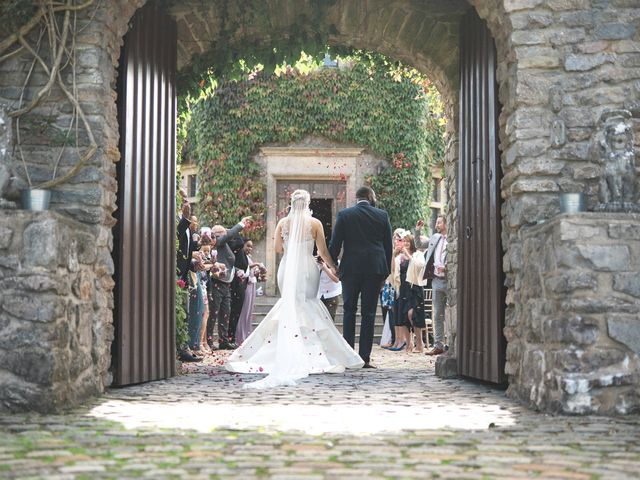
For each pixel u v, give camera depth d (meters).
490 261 6.35
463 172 7.21
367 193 8.51
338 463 3.28
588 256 4.84
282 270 7.87
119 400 5.33
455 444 3.72
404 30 8.15
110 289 5.96
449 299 8.20
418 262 11.34
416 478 3.01
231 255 11.15
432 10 7.86
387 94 17.36
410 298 11.50
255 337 7.74
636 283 4.83
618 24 5.74
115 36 6.03
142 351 6.45
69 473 3.06
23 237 4.79
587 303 4.80
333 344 8.01
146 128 6.66
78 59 5.76
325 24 8.15
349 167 17.33
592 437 3.96
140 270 6.45
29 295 4.76
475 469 3.19
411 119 17.39
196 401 5.35
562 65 5.73
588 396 4.73
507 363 5.88
